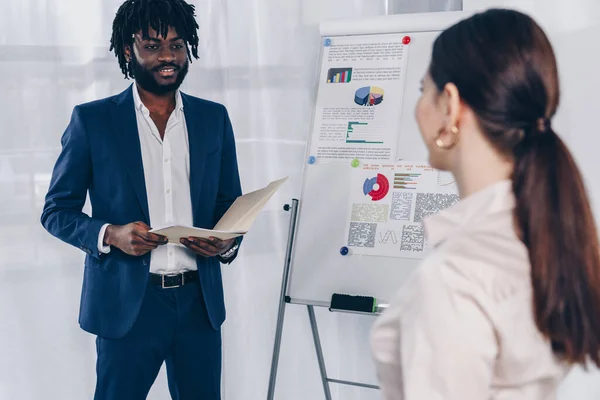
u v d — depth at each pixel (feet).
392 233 7.73
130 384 6.67
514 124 2.63
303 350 9.62
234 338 9.52
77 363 8.72
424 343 2.44
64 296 8.61
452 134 2.75
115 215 6.69
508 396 2.59
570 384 8.19
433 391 2.40
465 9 8.59
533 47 2.61
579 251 2.54
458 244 2.61
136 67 6.82
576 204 2.58
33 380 8.55
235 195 7.42
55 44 8.44
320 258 7.95
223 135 7.33
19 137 8.38
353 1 9.25
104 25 8.59
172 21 6.76
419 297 2.53
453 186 7.62
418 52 8.00
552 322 2.54
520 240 2.58
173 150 6.97
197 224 6.92
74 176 6.74
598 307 2.56
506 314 2.48
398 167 7.86
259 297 9.51
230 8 9.21
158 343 6.70
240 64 9.28
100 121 6.74
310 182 8.15
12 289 8.43
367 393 9.54
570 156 2.65
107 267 6.61
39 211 8.48
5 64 8.30
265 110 9.35
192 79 9.14
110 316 6.58
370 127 8.04
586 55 8.10
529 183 2.59
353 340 9.52
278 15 9.25
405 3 9.29
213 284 6.97
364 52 8.21
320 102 8.27
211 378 7.00
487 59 2.62
